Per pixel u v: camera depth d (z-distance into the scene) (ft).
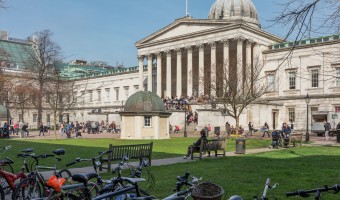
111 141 141.18
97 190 31.22
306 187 45.98
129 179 28.22
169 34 269.85
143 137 153.58
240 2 289.33
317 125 189.26
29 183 35.65
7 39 401.90
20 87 266.57
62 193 27.78
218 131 167.02
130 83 333.62
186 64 288.30
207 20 244.42
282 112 232.12
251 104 200.85
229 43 241.14
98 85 362.94
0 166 41.75
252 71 188.85
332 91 214.90
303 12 30.04
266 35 243.40
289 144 114.83
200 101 216.54
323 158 80.59
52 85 277.64
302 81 227.40
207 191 21.08
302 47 222.69
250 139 145.79
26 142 136.36
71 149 103.45
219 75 196.13
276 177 53.78
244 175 55.77
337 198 39.34
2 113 195.31
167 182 49.37
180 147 113.19
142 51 287.89
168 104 226.79
